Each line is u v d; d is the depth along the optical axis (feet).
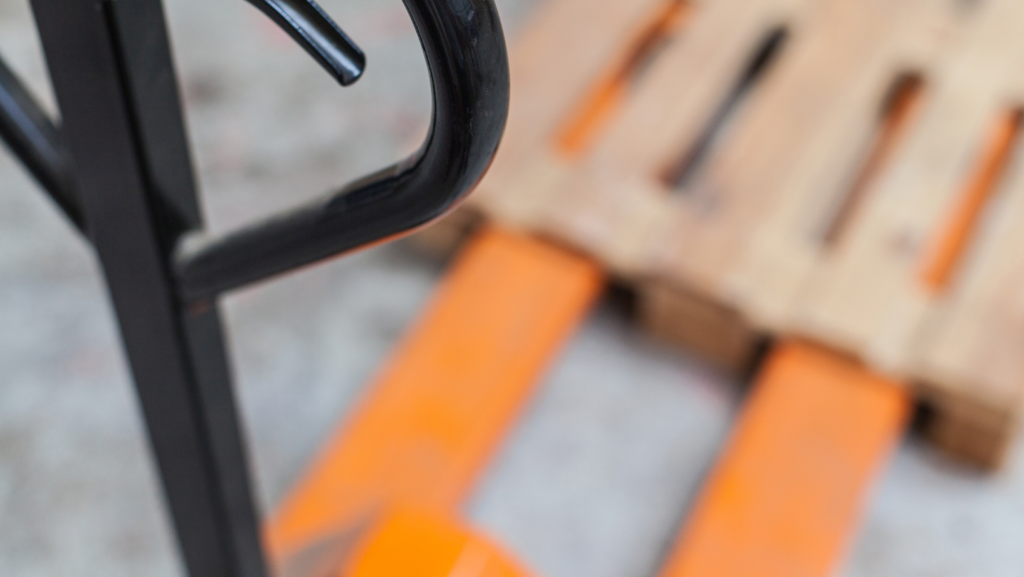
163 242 4.30
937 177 8.39
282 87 9.41
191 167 4.31
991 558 7.99
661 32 9.26
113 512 8.20
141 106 3.82
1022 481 8.14
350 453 7.97
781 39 9.29
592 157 8.56
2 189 9.12
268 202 9.04
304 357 8.57
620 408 8.40
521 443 8.32
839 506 7.81
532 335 8.25
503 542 8.10
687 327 8.39
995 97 8.61
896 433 8.09
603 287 8.63
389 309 8.69
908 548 8.02
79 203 4.58
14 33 9.64
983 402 7.88
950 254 8.41
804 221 8.32
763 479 7.87
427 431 8.01
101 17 3.47
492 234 8.50
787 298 8.13
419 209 3.25
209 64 9.50
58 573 8.07
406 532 5.74
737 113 9.21
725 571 7.69
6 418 8.42
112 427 8.41
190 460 5.45
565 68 8.87
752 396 8.12
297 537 7.54
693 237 8.28
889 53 8.77
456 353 8.20
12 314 8.72
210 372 5.08
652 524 8.13
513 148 8.61
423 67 9.50
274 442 8.36
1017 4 8.90
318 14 2.94
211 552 6.15
